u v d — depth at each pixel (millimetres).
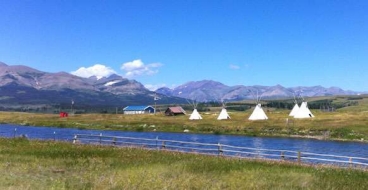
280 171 29734
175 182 23172
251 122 119562
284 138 92750
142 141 79375
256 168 31391
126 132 113375
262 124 113312
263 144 79500
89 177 24453
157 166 30078
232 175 27469
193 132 110438
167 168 28828
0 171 25750
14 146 45250
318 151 67688
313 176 27375
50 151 40438
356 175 29266
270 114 156875
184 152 44344
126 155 39594
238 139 90500
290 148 72438
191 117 147625
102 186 21188
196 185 22891
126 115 183500
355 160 55312
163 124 128375
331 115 132000
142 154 40750
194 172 28250
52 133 104125
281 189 22766
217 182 24375
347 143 81812
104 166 30719
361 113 135750
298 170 30734
